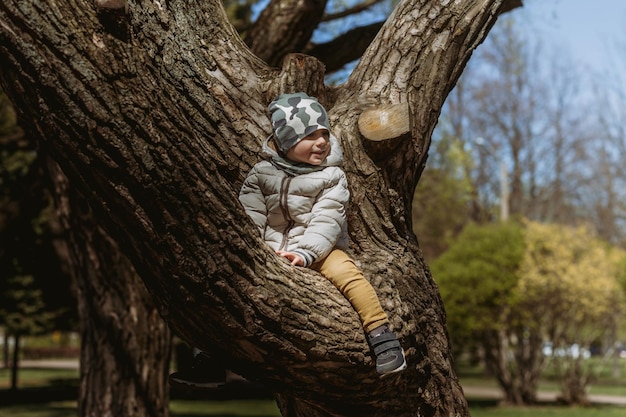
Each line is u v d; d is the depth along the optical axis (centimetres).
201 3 335
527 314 1973
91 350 694
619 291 2025
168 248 247
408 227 359
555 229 2100
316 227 299
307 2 618
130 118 240
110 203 245
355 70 369
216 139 305
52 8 235
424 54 362
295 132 307
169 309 264
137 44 268
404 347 311
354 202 330
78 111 235
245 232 262
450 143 2434
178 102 284
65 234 695
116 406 680
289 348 273
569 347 2070
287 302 271
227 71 332
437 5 371
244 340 266
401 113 334
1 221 1574
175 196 245
